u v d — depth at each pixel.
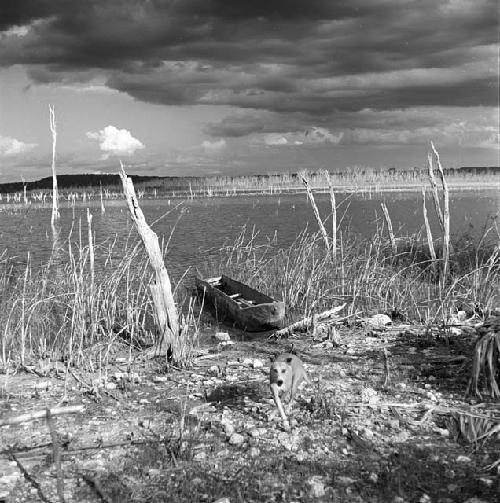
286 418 9.13
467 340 13.91
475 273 17.62
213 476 7.62
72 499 7.15
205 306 21.42
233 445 8.58
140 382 11.91
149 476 7.68
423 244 25.92
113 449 8.59
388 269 19.62
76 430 9.36
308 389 10.84
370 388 10.62
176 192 180.88
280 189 176.25
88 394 11.17
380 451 8.22
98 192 183.62
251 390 11.07
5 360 13.14
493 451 8.09
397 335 14.82
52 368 13.09
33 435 9.19
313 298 18.17
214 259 32.53
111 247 18.53
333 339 14.23
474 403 9.84
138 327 16.11
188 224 64.94
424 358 12.64
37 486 7.50
